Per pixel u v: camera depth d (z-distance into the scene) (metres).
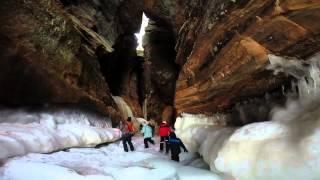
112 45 23.22
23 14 11.02
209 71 8.55
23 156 8.29
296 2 4.88
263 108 7.71
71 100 13.41
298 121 5.49
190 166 8.87
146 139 14.09
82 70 14.52
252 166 5.55
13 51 10.73
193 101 10.98
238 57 6.99
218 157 6.32
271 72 6.75
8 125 10.06
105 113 16.77
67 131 11.54
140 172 7.76
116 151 12.59
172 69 24.05
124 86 27.66
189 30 10.94
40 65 11.59
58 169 7.12
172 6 15.17
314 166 4.61
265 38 6.08
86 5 20.31
